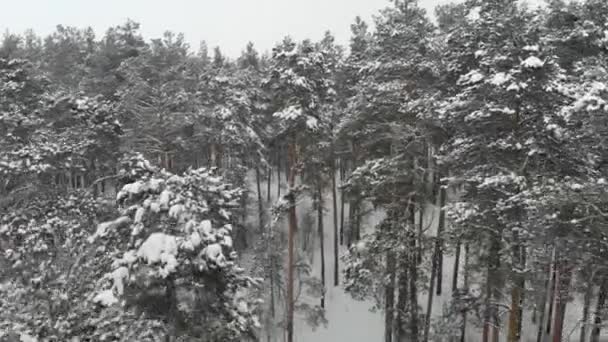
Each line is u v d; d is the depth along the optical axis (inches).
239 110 1278.3
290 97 792.3
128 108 1127.6
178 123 1096.2
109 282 358.0
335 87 1343.5
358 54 1318.9
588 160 498.0
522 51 502.3
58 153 815.1
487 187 509.4
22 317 487.8
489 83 510.9
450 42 776.3
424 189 698.2
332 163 1117.7
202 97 1264.8
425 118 644.7
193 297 356.2
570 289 579.2
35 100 980.6
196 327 365.7
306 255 1211.2
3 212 716.0
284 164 1705.2
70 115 1029.8
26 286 512.7
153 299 350.9
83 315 454.6
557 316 583.8
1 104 882.8
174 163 1264.8
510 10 576.7
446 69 761.0
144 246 333.1
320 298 1069.1
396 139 673.0
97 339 394.3
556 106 507.5
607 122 426.9
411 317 772.6
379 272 772.0
